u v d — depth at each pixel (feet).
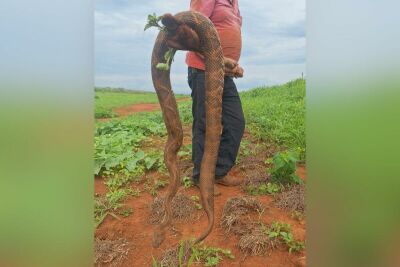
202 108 10.65
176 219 10.36
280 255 8.64
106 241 9.51
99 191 12.73
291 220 10.09
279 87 31.55
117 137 19.31
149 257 8.94
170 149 6.37
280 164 12.10
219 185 12.37
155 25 5.85
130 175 13.99
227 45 10.39
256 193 11.76
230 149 11.47
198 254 8.67
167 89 6.26
